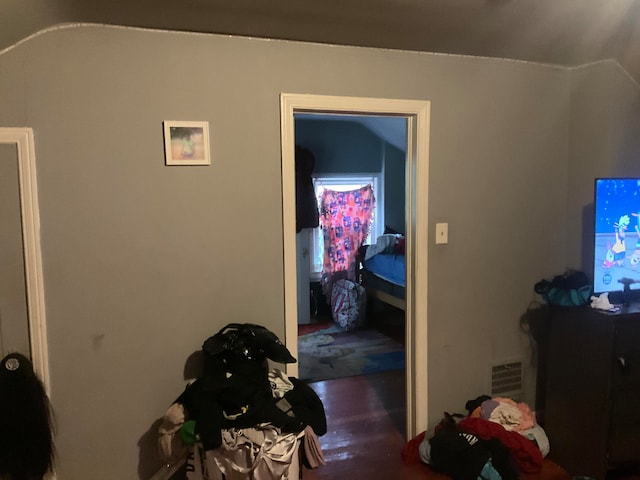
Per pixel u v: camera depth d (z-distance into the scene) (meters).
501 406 2.60
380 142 5.46
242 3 1.83
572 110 2.81
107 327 2.11
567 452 2.56
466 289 2.71
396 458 2.60
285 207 2.32
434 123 2.55
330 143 5.30
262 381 2.09
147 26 2.02
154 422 2.21
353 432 2.88
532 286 2.85
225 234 2.24
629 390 2.35
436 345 2.68
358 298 5.04
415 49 2.45
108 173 2.05
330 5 1.88
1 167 1.92
